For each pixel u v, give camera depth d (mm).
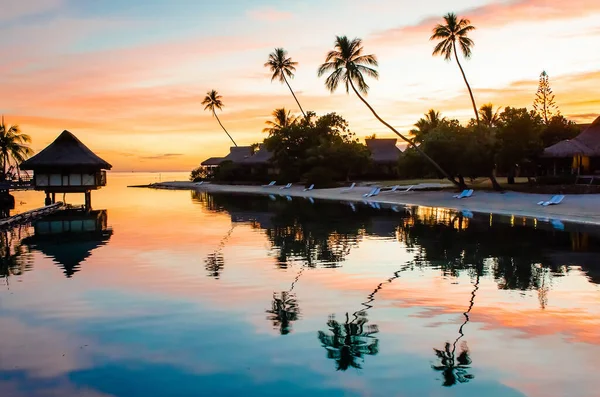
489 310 8711
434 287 10375
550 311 8609
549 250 14641
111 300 9625
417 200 34875
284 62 63844
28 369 6445
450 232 19109
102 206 36812
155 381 6070
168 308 9047
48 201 36375
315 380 6023
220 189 61750
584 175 38781
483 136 38188
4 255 14969
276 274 11836
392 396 5613
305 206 34188
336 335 7531
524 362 6469
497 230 19391
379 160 67625
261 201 40344
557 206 25578
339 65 41062
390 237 18000
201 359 6699
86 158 36656
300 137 62656
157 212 30719
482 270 12008
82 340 7449
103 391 5820
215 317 8492
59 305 9312
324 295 9836
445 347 6996
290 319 8336
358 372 6219
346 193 44656
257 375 6195
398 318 8320
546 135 49844
